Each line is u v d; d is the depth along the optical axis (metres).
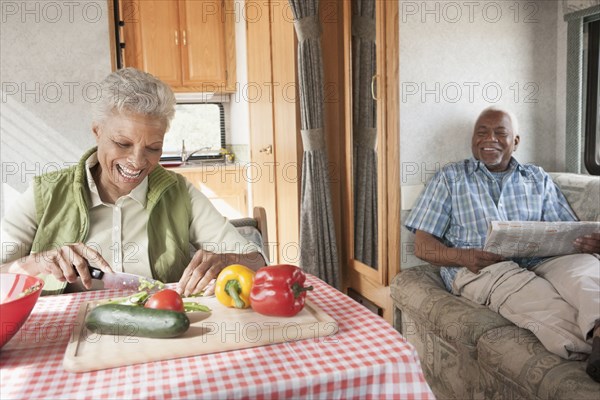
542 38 2.83
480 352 1.92
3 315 0.94
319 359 0.96
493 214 2.44
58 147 2.46
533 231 2.08
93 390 0.86
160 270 1.65
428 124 2.67
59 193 1.57
